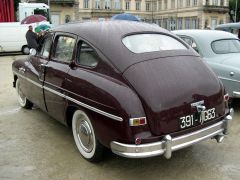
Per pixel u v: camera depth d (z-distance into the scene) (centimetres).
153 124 391
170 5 7862
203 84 438
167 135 395
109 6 7694
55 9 5891
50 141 549
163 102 397
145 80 404
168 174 442
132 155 385
